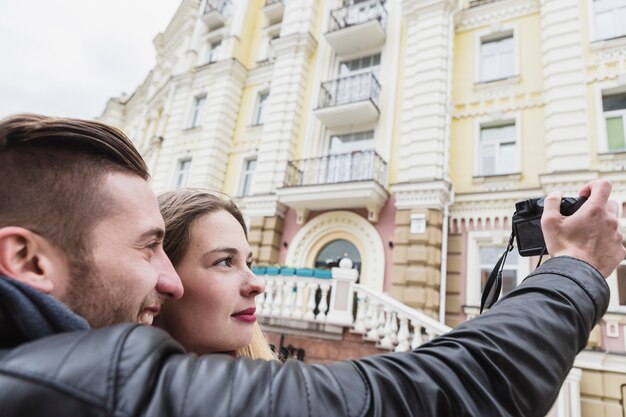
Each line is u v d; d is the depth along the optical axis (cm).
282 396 45
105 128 65
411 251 758
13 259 54
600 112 714
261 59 1311
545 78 781
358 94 973
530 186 747
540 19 845
